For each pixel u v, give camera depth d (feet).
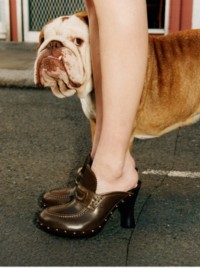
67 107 14.23
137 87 6.28
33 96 15.38
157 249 6.82
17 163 9.98
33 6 22.34
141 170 9.66
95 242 6.93
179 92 8.02
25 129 12.28
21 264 6.48
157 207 8.02
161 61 7.93
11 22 22.39
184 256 6.68
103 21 6.10
